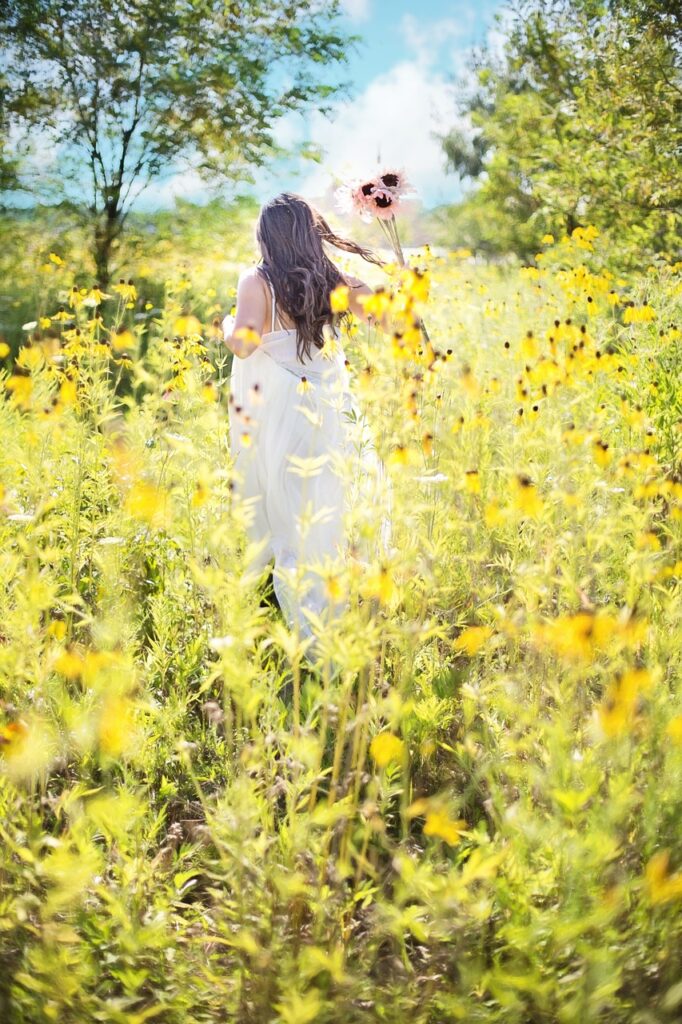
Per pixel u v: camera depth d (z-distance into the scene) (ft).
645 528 6.82
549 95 35.83
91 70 29.58
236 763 6.10
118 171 30.35
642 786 5.48
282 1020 4.80
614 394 12.63
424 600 6.33
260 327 9.56
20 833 5.50
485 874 4.63
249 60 30.96
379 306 6.16
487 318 17.83
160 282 28.55
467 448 8.20
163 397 9.70
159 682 8.05
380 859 6.34
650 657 6.41
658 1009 4.64
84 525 8.69
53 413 7.84
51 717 6.07
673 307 15.84
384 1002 5.08
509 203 47.96
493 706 6.96
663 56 29.58
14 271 27.22
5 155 29.37
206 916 5.76
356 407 9.80
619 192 29.43
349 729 5.66
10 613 6.74
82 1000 4.81
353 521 6.53
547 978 4.83
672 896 4.41
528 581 6.68
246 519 5.70
